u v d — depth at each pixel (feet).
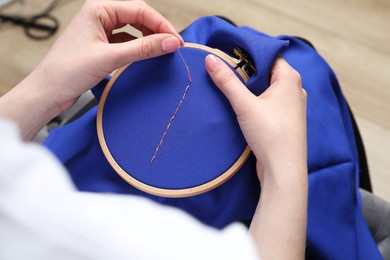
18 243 0.53
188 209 1.52
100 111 1.56
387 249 1.99
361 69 3.45
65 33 1.64
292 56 2.08
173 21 3.73
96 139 1.62
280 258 1.26
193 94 1.52
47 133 2.14
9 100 1.61
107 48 1.54
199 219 1.51
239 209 1.53
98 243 0.55
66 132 1.77
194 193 1.44
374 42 3.54
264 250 1.27
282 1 3.76
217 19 1.76
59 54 1.60
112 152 1.51
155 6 3.79
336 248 1.75
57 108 1.71
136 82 1.56
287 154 1.38
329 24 3.63
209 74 1.52
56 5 3.88
